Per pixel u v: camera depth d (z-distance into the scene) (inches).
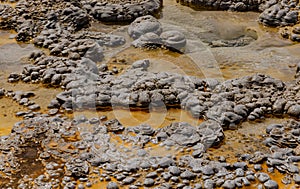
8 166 150.1
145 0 261.7
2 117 174.9
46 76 194.7
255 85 188.2
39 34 234.7
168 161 148.5
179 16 262.1
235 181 142.2
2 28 243.6
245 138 163.3
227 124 168.6
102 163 149.9
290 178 144.6
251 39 238.5
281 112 175.6
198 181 142.7
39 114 175.3
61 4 253.4
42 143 159.5
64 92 182.9
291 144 158.4
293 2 261.3
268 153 155.7
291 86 189.5
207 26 251.1
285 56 220.4
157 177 144.3
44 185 141.9
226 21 257.9
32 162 151.8
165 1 282.0
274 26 250.5
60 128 166.7
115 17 251.4
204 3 273.1
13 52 221.8
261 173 145.2
